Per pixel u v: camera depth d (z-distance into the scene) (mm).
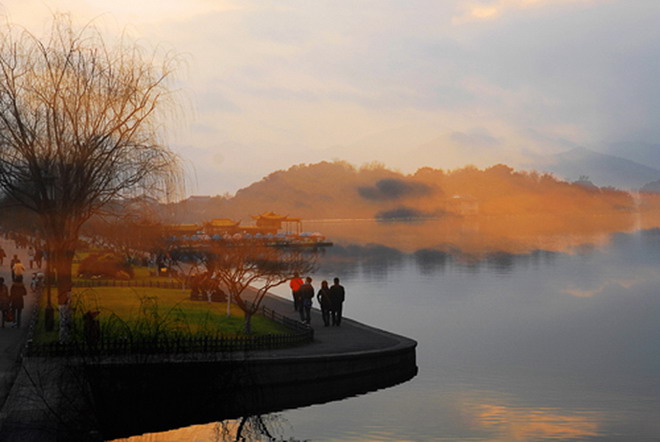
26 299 44375
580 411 23984
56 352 24531
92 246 87688
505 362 32031
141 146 31141
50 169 29703
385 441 20828
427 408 24391
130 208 32750
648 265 86188
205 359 20688
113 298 43031
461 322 43500
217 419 20422
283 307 43062
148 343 19766
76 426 17922
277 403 24703
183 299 42375
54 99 28828
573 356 33250
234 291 32188
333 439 20828
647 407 24516
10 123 29266
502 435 21453
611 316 46188
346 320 37344
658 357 33156
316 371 25688
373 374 27344
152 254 72938
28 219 58500
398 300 54625
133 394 19000
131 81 30422
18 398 19594
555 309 49500
